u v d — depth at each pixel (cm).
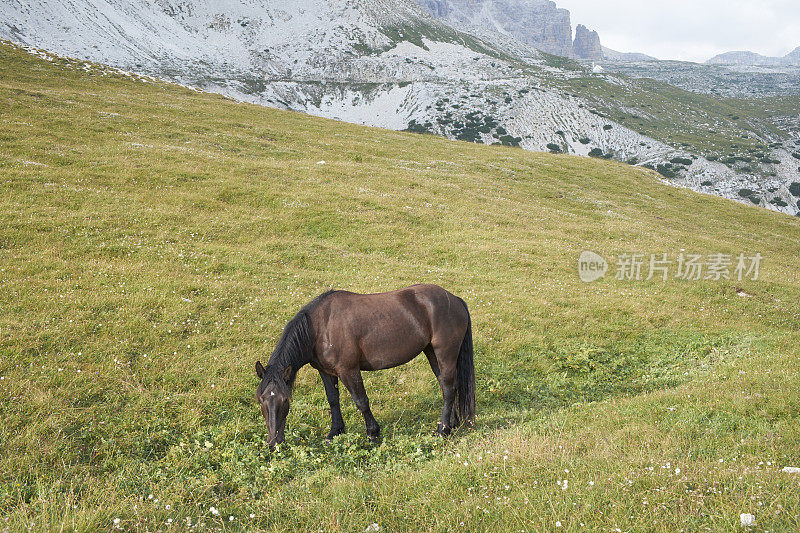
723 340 1402
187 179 2431
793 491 477
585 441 700
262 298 1389
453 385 841
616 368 1226
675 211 3509
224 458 734
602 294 1759
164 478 664
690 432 715
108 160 2502
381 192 2698
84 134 2917
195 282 1420
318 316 773
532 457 633
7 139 2577
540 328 1405
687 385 991
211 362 1035
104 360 977
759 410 775
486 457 649
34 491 618
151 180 2345
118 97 4097
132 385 906
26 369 907
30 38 18462
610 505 492
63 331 1055
